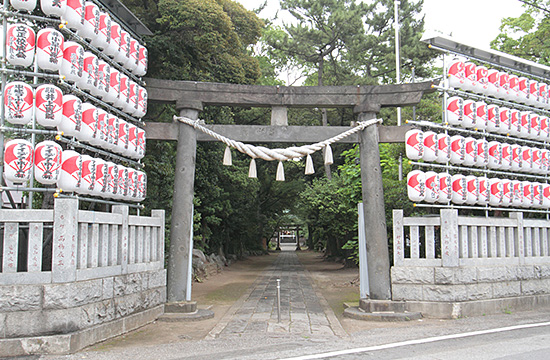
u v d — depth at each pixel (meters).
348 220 21.33
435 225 9.54
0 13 6.62
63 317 6.11
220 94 10.16
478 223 9.98
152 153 15.93
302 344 6.95
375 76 33.25
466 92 10.77
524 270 10.46
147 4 16.11
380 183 10.00
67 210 6.34
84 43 7.62
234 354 6.25
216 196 23.66
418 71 30.16
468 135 10.75
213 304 12.17
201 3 14.74
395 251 9.65
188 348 6.69
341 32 30.23
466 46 10.68
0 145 6.52
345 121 33.38
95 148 8.12
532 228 11.24
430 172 9.87
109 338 7.18
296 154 9.86
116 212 7.93
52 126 6.76
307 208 25.02
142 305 8.47
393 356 5.95
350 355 6.05
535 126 11.45
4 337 5.90
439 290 9.19
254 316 9.91
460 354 5.96
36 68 6.78
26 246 7.12
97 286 6.86
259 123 30.09
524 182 11.18
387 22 31.64
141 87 9.43
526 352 5.98
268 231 46.75
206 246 25.72
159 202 16.33
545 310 10.21
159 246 9.60
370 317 9.05
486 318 9.00
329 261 31.55
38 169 6.50
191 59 16.70
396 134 10.30
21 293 5.98
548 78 12.48
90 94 7.95
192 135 10.02
